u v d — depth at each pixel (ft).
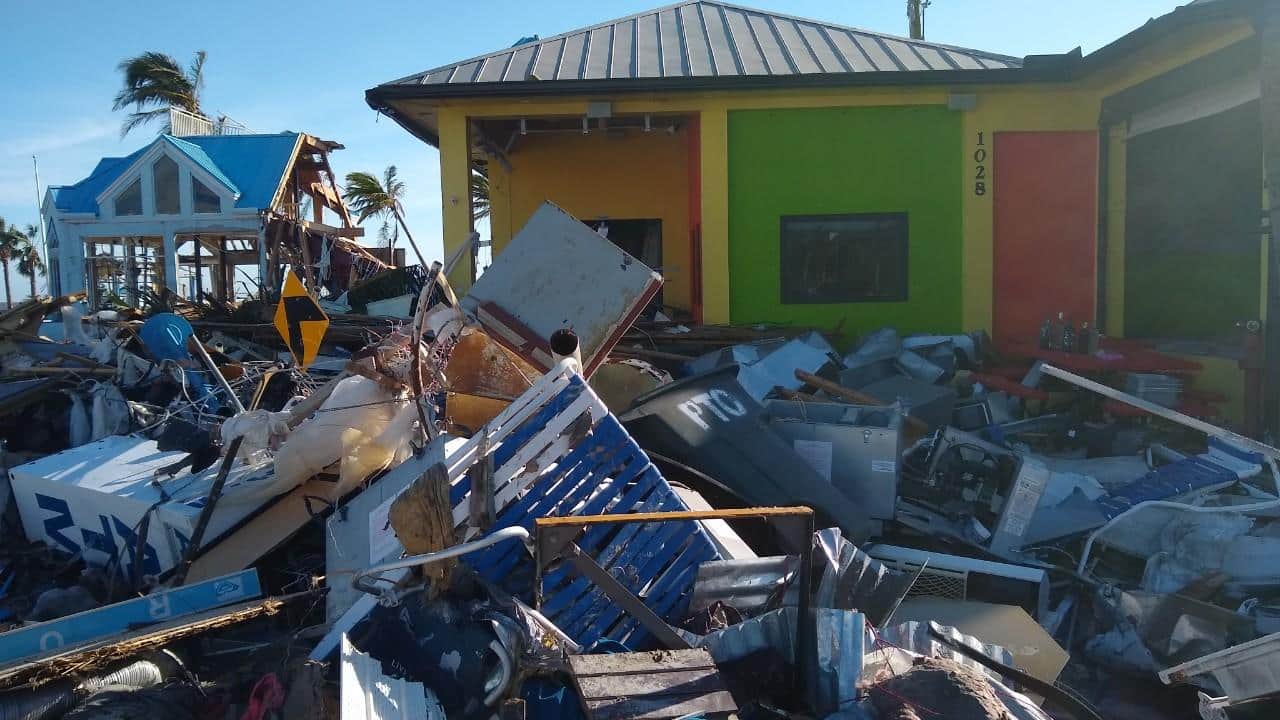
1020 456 19.86
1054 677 13.88
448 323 18.39
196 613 13.89
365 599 13.23
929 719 10.07
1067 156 33.47
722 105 33.78
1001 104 33.35
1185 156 29.71
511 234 44.98
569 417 13.71
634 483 13.93
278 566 16.76
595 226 44.57
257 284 40.16
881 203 33.86
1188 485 18.74
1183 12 24.76
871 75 32.37
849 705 10.71
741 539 16.39
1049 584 16.78
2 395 25.50
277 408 25.11
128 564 17.06
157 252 50.83
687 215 44.21
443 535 12.52
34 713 11.45
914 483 20.10
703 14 42.78
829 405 20.53
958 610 15.52
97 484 18.15
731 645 11.89
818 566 13.33
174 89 108.06
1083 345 28.53
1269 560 15.94
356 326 32.09
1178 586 16.06
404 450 16.65
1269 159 23.16
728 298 34.37
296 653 13.66
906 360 29.55
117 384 25.88
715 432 19.06
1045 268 33.71
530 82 32.58
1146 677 14.78
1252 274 26.76
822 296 34.24
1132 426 25.26
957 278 33.88
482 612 11.87
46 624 12.90
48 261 53.21
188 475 18.15
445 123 34.17
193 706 12.64
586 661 10.64
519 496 13.39
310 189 50.26
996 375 30.07
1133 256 33.06
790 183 33.99
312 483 17.15
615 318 20.84
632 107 33.96
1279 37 22.89
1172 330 30.91
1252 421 24.48
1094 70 30.50
